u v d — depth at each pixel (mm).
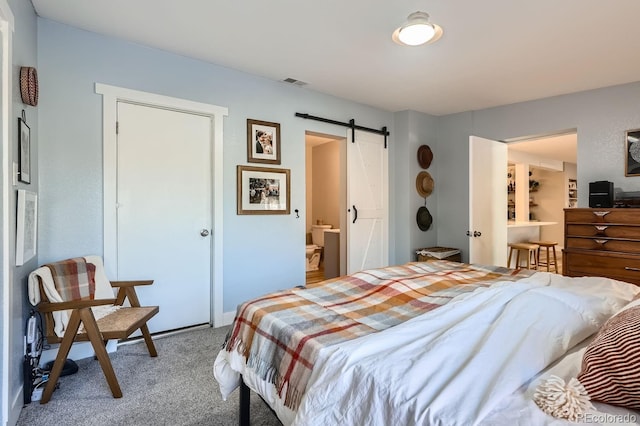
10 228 1655
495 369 862
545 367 907
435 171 4750
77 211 2461
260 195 3350
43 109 2326
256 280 3346
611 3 2047
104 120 2561
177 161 2938
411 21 2184
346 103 4035
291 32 2467
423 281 1801
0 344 1564
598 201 3244
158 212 2848
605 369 732
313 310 1454
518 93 3715
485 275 1965
